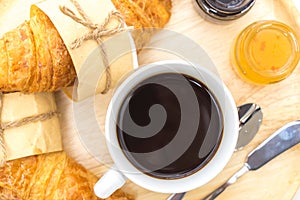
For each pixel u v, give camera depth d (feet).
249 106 1.71
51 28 1.60
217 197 1.72
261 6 1.76
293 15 1.74
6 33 1.62
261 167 1.72
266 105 1.73
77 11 1.57
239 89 1.74
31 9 1.64
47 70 1.60
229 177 1.72
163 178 1.55
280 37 1.67
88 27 1.57
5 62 1.59
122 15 1.62
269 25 1.67
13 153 1.63
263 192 1.72
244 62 1.68
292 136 1.69
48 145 1.65
